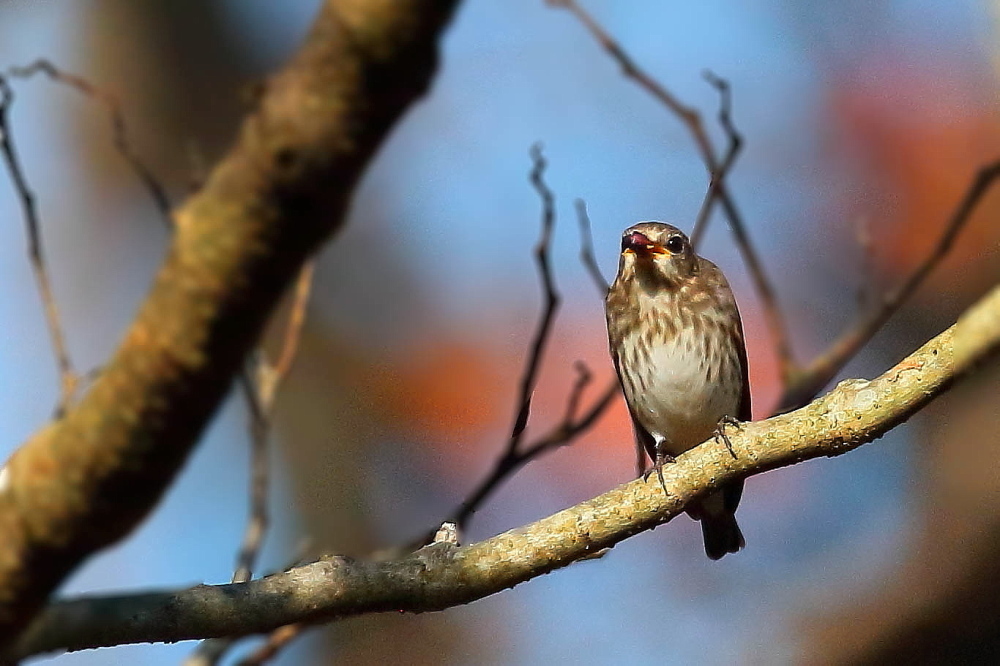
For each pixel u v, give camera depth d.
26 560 3.19
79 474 3.12
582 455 11.84
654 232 10.52
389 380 12.66
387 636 12.76
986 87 12.69
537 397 12.04
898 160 12.66
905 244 12.45
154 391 3.05
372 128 2.81
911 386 6.38
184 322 2.99
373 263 12.96
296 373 12.75
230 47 13.38
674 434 10.52
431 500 12.25
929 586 11.41
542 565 6.52
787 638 11.94
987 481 12.14
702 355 10.31
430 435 12.42
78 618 5.68
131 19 13.32
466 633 12.74
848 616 11.73
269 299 2.99
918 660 10.93
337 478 12.51
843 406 6.49
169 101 13.19
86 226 13.16
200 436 3.16
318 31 2.79
